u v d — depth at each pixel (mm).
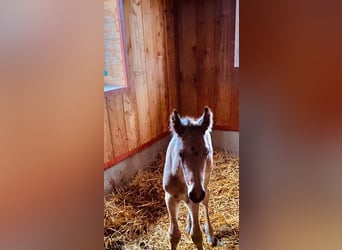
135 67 962
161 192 890
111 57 992
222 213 839
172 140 850
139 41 925
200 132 831
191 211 846
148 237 875
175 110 843
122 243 862
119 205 884
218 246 844
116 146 921
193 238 854
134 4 960
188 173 825
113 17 996
